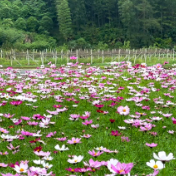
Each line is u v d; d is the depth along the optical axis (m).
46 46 61.56
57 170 2.50
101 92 5.45
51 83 6.14
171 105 4.84
